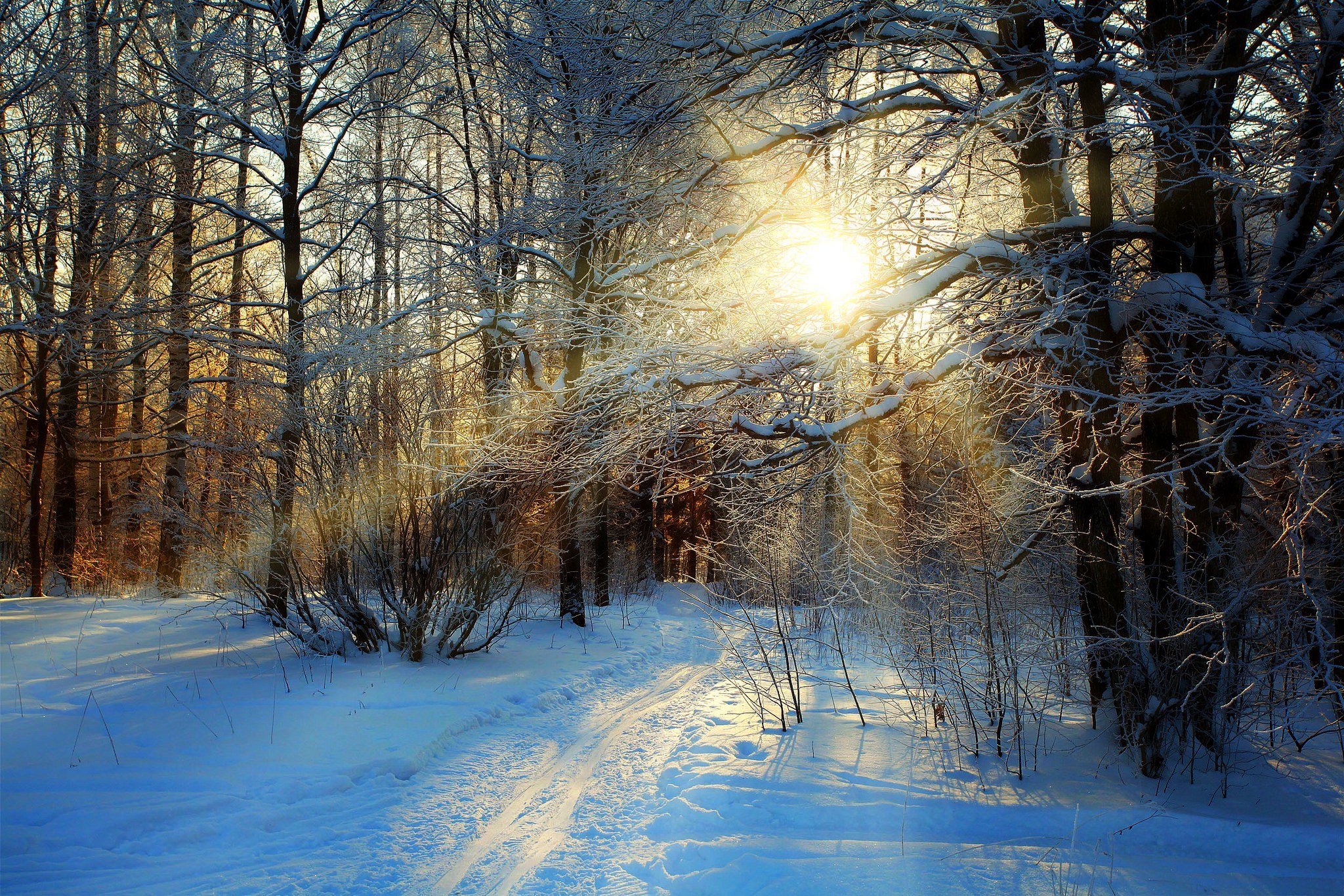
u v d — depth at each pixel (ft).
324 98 41.91
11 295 51.98
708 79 20.98
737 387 18.90
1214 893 12.08
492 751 20.12
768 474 20.21
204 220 55.67
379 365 33.24
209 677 24.97
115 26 44.86
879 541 21.71
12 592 52.65
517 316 38.70
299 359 36.88
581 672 29.94
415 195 45.96
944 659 20.30
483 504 29.40
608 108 22.88
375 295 46.73
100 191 44.47
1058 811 15.07
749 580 28.86
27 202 47.24
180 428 51.39
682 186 23.68
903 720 22.27
